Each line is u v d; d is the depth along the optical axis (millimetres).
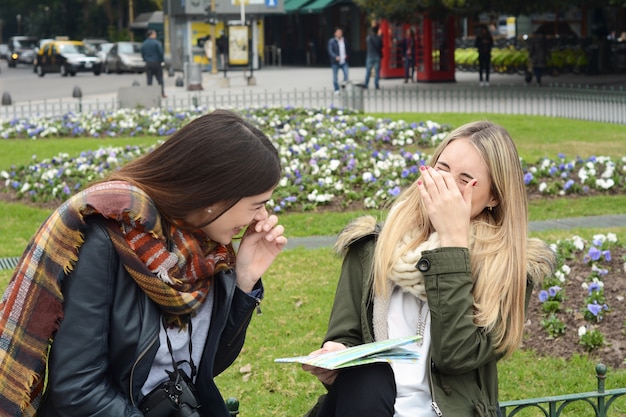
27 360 2598
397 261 3297
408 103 25938
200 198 2709
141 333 2705
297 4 53219
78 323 2625
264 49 56969
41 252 2631
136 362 2701
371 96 26031
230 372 6078
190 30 46688
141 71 49219
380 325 3350
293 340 6594
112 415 2656
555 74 36000
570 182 11844
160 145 2789
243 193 2740
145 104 22188
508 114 21812
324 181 11727
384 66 38438
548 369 6008
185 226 2770
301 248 9227
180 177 2713
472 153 3414
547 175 12422
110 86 39812
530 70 32594
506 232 3408
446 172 3352
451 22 33781
